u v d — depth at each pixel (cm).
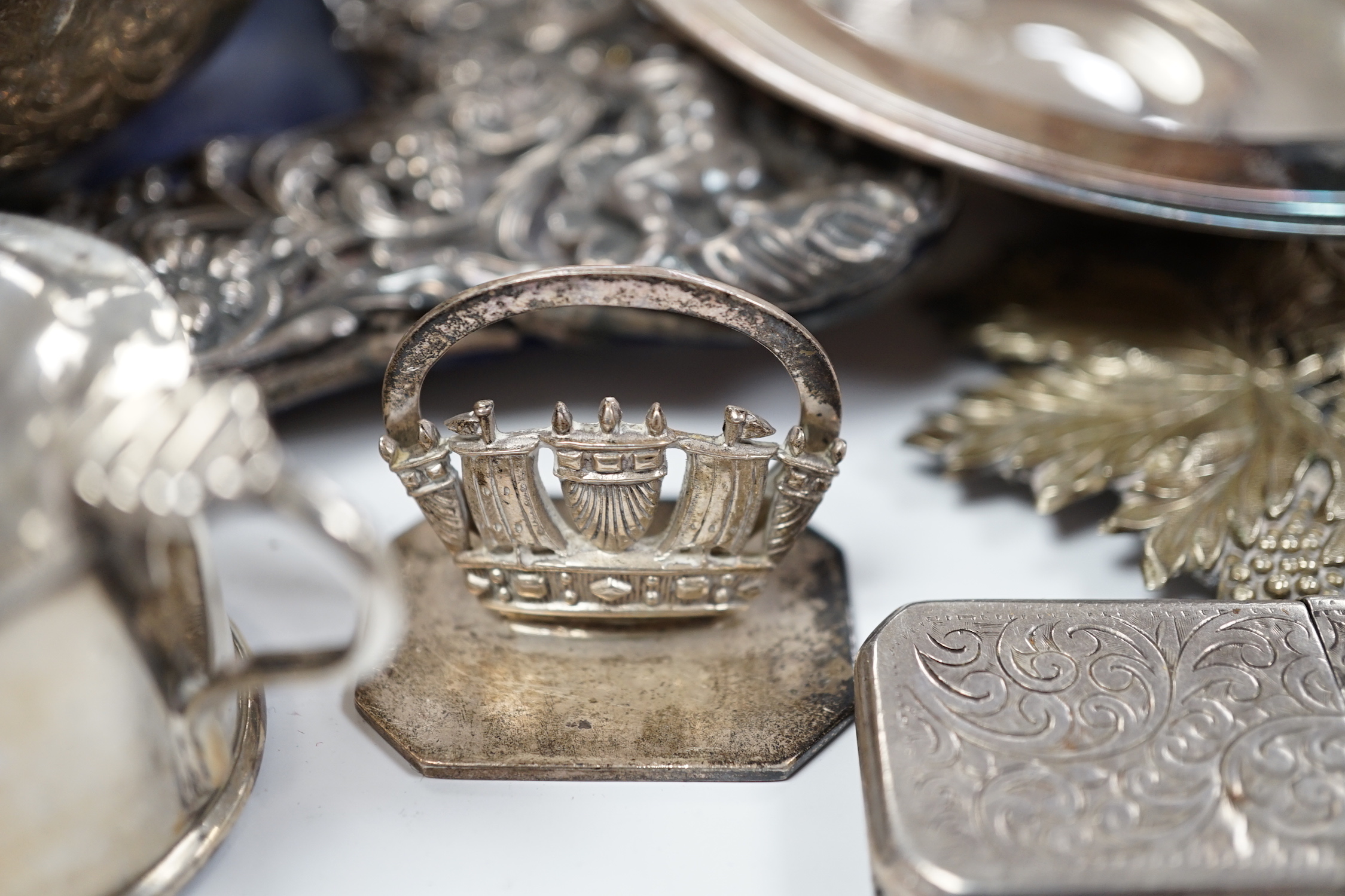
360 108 22
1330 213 18
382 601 14
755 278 18
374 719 16
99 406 14
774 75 19
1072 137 19
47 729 14
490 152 21
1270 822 15
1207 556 17
